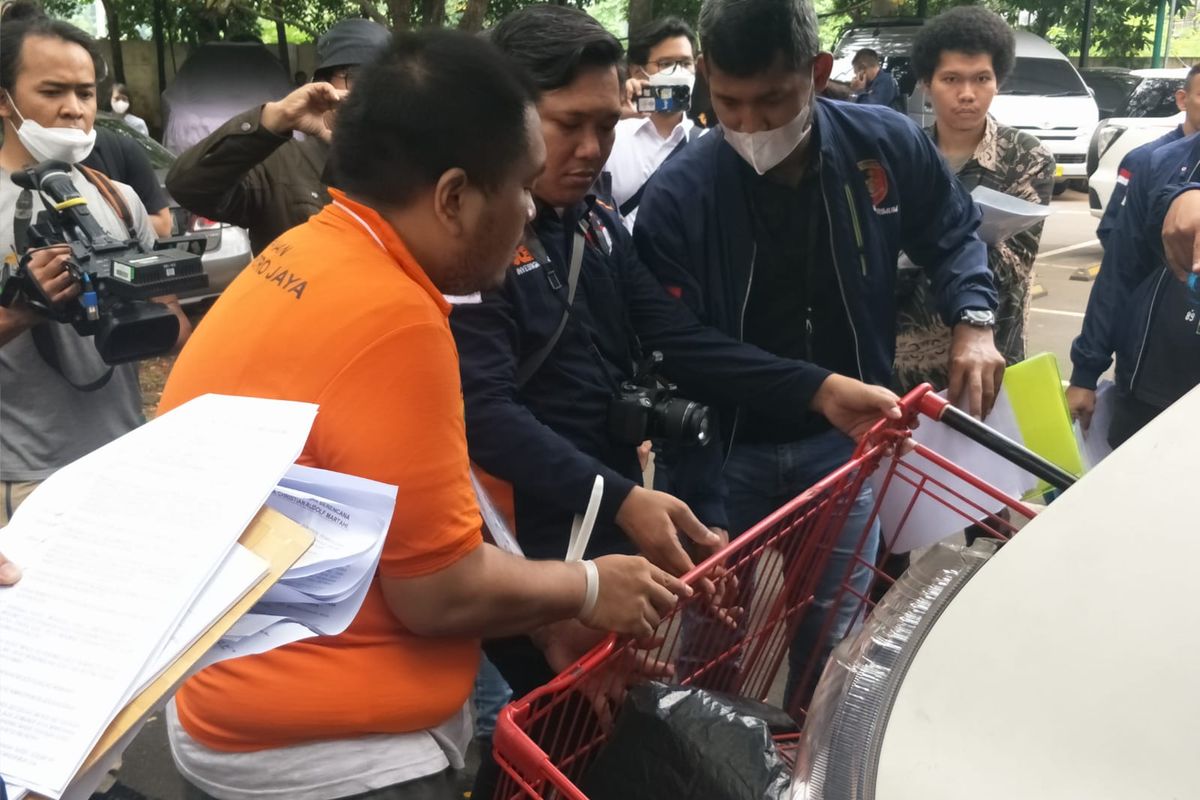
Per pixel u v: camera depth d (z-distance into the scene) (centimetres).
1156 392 290
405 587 142
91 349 262
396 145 140
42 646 109
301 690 146
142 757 302
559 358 202
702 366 230
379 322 137
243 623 123
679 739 145
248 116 270
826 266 246
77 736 102
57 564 116
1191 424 146
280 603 126
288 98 269
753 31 212
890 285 252
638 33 462
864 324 249
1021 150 328
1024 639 125
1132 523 134
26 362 256
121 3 1580
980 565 154
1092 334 306
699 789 141
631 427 207
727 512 266
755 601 206
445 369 140
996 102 1486
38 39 259
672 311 233
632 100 418
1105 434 313
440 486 139
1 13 309
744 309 246
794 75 216
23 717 104
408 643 152
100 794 168
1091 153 1057
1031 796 109
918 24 1342
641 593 160
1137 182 292
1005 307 324
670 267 243
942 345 308
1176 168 281
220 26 1537
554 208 201
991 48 319
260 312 144
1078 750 111
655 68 455
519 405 191
